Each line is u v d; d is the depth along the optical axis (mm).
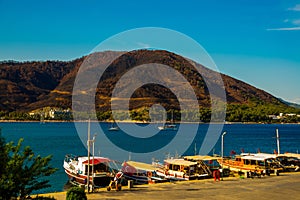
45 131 172125
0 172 17031
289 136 167750
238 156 49844
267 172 38812
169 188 29828
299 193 27875
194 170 40719
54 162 66688
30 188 17938
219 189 29422
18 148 18062
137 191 28297
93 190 27969
